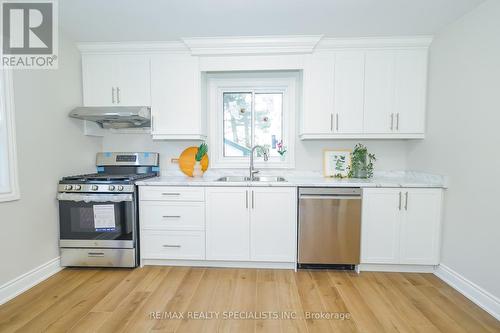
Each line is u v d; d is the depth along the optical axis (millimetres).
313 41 2561
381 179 2768
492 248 1868
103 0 1963
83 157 2838
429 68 2576
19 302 1967
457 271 2188
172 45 2699
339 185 2420
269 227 2498
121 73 2760
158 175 3080
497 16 1832
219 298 2039
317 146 3041
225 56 2707
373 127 2650
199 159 2918
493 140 1861
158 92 2764
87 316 1812
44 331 1666
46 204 2350
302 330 1690
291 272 2480
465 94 2113
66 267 2559
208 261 2604
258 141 3129
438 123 2430
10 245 2021
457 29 2209
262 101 3111
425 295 2094
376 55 2619
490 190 1884
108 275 2408
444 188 2352
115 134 3131
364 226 2439
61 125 2520
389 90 2625
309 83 2666
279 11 2123
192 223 2539
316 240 2449
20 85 2098
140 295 2076
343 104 2660
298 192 2455
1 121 1978
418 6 2033
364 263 2492
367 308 1919
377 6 2045
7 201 1991
